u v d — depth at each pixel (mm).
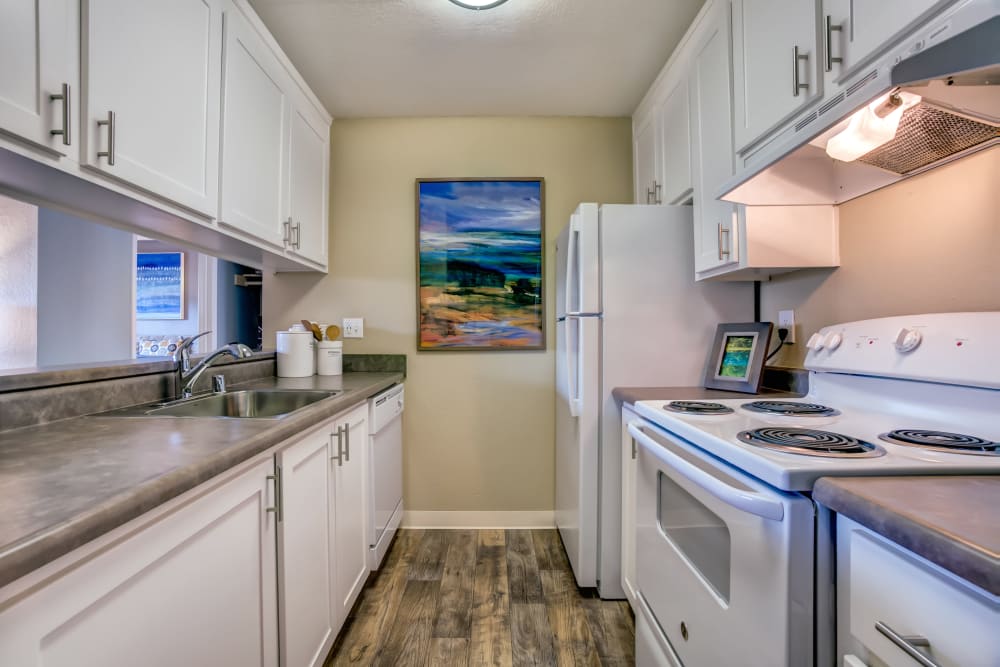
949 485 659
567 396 2027
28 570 453
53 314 2436
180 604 730
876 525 582
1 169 879
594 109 2424
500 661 1464
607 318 1797
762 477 771
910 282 1156
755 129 1314
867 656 636
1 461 744
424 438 2492
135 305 2744
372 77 2111
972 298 1008
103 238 2617
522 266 2486
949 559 479
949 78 717
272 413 1768
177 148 1197
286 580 1101
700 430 1013
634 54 1948
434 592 1850
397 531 2436
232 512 885
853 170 1286
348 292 2496
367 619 1672
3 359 2193
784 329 1651
